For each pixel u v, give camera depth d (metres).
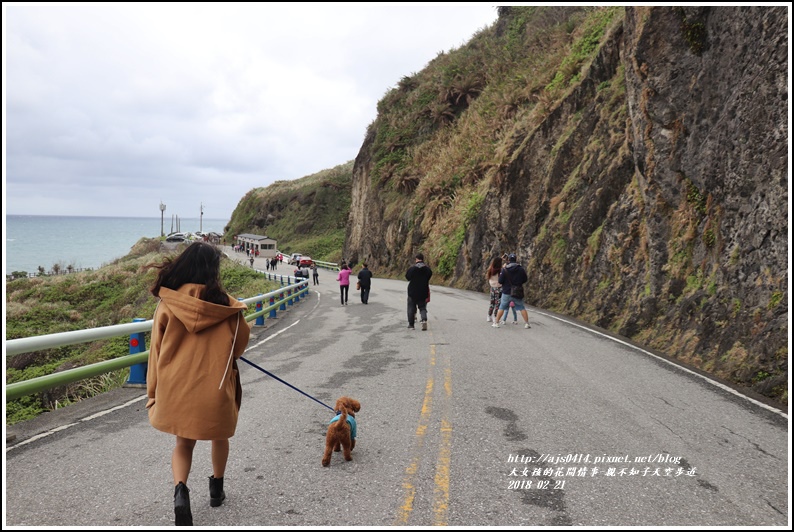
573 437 5.13
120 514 3.58
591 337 11.66
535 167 25.11
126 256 77.50
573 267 17.94
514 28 48.84
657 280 11.93
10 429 5.39
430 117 50.19
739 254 9.27
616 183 17.12
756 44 9.91
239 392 3.65
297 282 22.91
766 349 7.46
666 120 12.46
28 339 4.99
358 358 9.38
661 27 12.82
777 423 5.68
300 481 4.11
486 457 4.61
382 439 5.07
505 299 12.93
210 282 3.47
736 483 4.14
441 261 32.72
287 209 96.94
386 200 48.16
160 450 4.80
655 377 7.81
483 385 7.21
